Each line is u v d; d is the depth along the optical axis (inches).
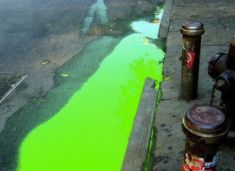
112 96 174.4
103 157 136.4
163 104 148.8
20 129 155.6
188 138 78.7
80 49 228.5
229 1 280.2
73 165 133.6
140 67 199.5
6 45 243.8
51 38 250.2
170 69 178.5
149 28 253.9
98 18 282.4
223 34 215.0
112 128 151.7
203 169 80.9
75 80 191.8
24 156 139.9
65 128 153.8
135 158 123.4
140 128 139.2
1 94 184.1
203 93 152.9
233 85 107.3
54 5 325.7
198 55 138.1
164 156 120.0
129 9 298.5
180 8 273.9
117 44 230.7
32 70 206.7
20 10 316.5
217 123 74.5
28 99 177.6
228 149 117.6
